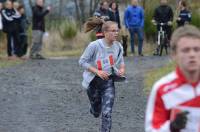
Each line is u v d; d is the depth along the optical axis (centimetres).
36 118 1502
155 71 2348
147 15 3688
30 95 1842
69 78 2233
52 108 1633
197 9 3931
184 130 615
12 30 3075
